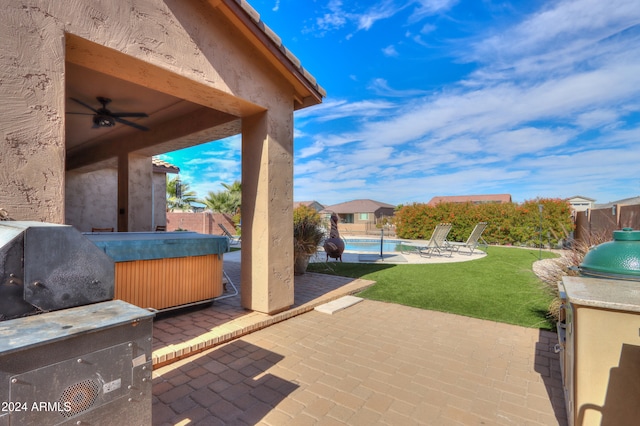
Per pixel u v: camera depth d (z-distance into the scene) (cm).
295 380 276
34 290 144
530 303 518
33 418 114
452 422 221
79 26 239
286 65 407
